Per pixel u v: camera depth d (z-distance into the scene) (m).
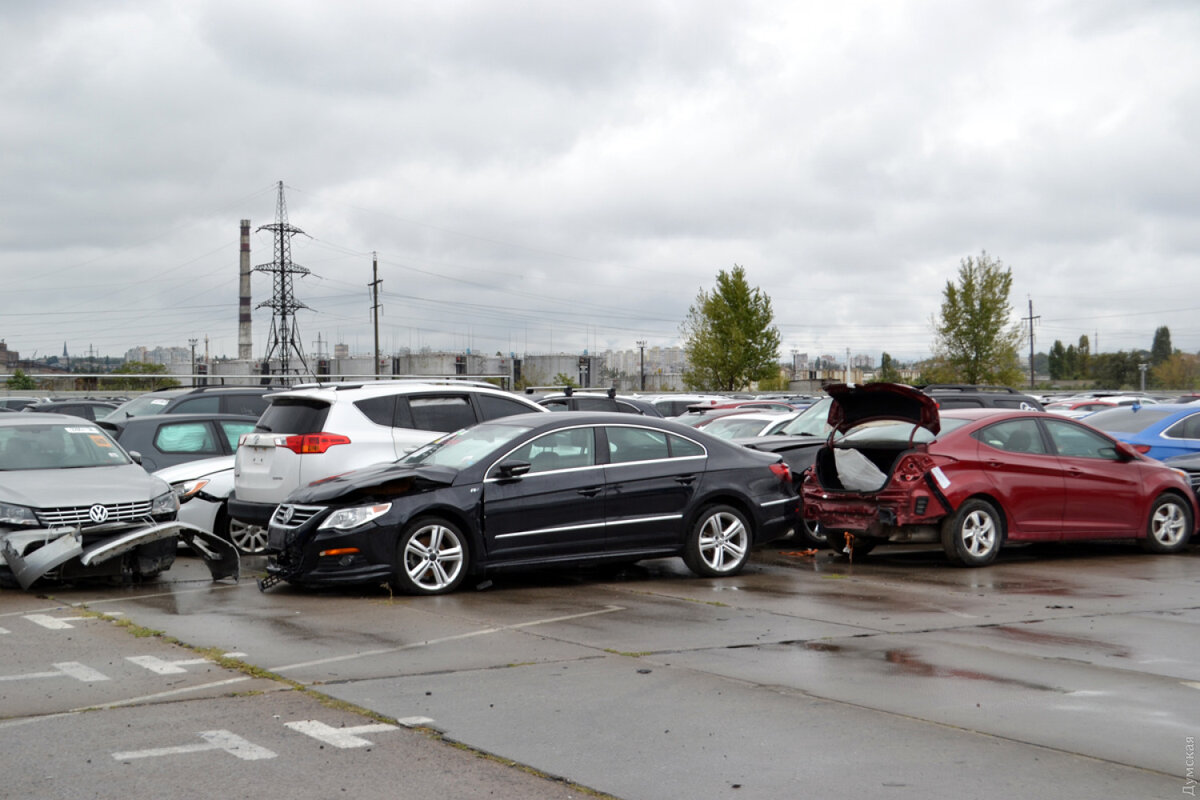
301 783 4.71
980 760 4.99
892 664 6.89
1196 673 6.64
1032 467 11.68
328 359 76.44
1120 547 13.34
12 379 45.19
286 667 6.86
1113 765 4.93
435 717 5.71
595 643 7.57
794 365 107.81
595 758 5.04
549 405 18.31
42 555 9.55
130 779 4.76
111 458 11.54
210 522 12.74
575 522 10.16
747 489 10.97
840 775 4.79
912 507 11.09
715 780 4.74
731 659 7.04
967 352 54.16
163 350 133.88
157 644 7.59
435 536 9.72
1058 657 7.08
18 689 6.35
